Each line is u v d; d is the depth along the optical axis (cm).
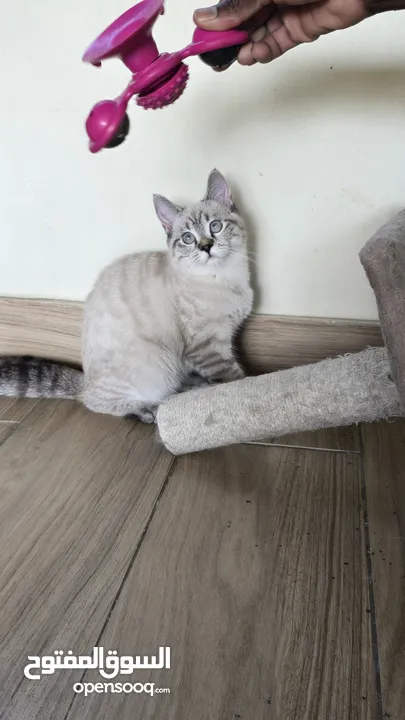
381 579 105
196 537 116
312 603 101
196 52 80
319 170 142
